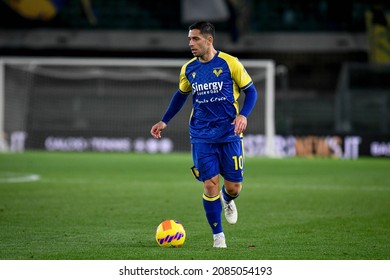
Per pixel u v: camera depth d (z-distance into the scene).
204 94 25.72
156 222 32.75
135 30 129.75
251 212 36.91
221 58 25.70
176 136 110.75
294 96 123.88
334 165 81.44
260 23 129.38
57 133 110.19
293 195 46.12
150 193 46.75
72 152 106.62
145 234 28.83
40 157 90.81
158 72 122.94
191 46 25.44
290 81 126.44
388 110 119.62
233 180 26.25
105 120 119.00
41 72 121.25
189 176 62.00
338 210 37.88
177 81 123.38
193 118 26.25
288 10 130.25
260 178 61.00
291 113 119.00
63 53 127.06
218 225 25.55
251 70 115.50
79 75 122.75
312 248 25.53
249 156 102.56
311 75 126.62
